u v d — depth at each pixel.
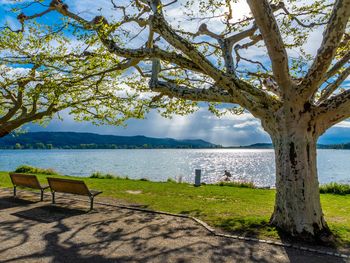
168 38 7.67
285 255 5.88
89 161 85.06
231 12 10.93
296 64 11.25
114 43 8.92
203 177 43.69
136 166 67.19
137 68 12.86
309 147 7.29
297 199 7.09
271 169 62.06
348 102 7.09
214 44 11.70
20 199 11.28
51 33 10.95
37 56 10.86
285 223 7.22
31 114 15.32
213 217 8.86
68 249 5.95
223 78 7.48
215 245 6.37
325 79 8.01
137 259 5.50
